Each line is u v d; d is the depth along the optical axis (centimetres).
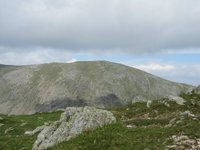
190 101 3434
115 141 1538
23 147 2247
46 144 1889
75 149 1496
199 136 1577
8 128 3428
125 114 3541
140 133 1711
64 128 1945
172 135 1650
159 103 3653
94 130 1786
